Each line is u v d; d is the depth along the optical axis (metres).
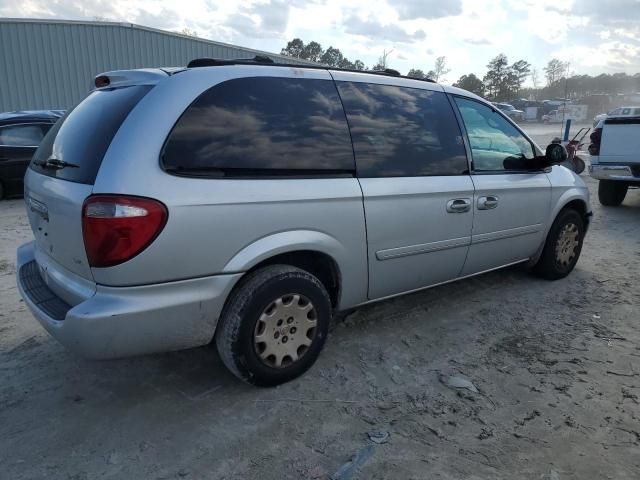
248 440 2.64
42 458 2.49
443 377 3.25
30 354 3.50
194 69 2.76
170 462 2.47
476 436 2.68
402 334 3.84
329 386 3.13
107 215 2.37
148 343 2.58
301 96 3.06
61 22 21.03
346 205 3.12
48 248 2.91
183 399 2.99
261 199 2.76
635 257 5.89
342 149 3.17
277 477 2.38
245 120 2.80
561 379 3.24
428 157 3.64
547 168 4.72
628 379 3.24
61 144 2.94
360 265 3.30
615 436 2.69
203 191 2.57
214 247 2.63
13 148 9.34
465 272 4.12
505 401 3.00
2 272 5.22
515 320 4.12
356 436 2.67
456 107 3.95
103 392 3.06
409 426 2.76
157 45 23.17
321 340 3.21
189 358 3.46
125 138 2.48
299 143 2.98
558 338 3.81
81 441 2.62
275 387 3.10
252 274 2.89
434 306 4.38
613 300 4.55
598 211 8.61
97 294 2.50
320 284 3.12
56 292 2.87
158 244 2.45
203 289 2.65
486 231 4.08
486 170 4.08
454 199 3.75
